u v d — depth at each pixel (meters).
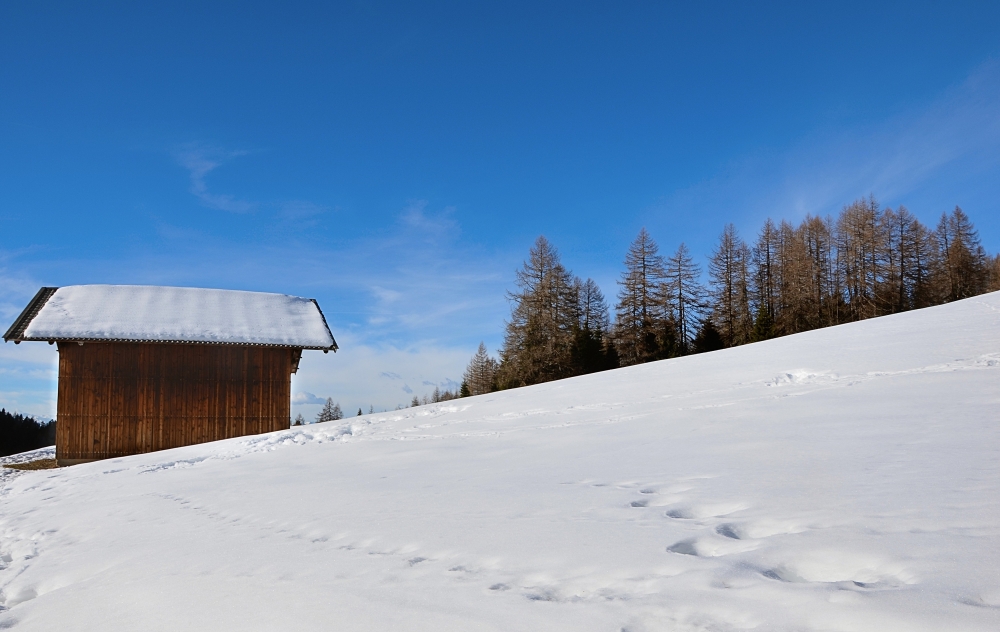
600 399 14.22
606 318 50.75
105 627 3.68
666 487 5.28
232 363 18.66
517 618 2.91
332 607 3.35
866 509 3.84
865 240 48.34
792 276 48.31
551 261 41.06
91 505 8.52
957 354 12.65
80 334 17.34
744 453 6.39
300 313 21.19
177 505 7.60
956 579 2.65
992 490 3.95
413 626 2.97
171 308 19.83
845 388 10.46
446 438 11.65
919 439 5.95
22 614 4.26
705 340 42.53
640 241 44.16
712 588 2.92
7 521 8.22
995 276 55.78
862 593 2.62
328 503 6.37
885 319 21.14
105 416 17.61
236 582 4.05
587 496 5.26
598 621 2.76
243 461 11.91
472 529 4.58
